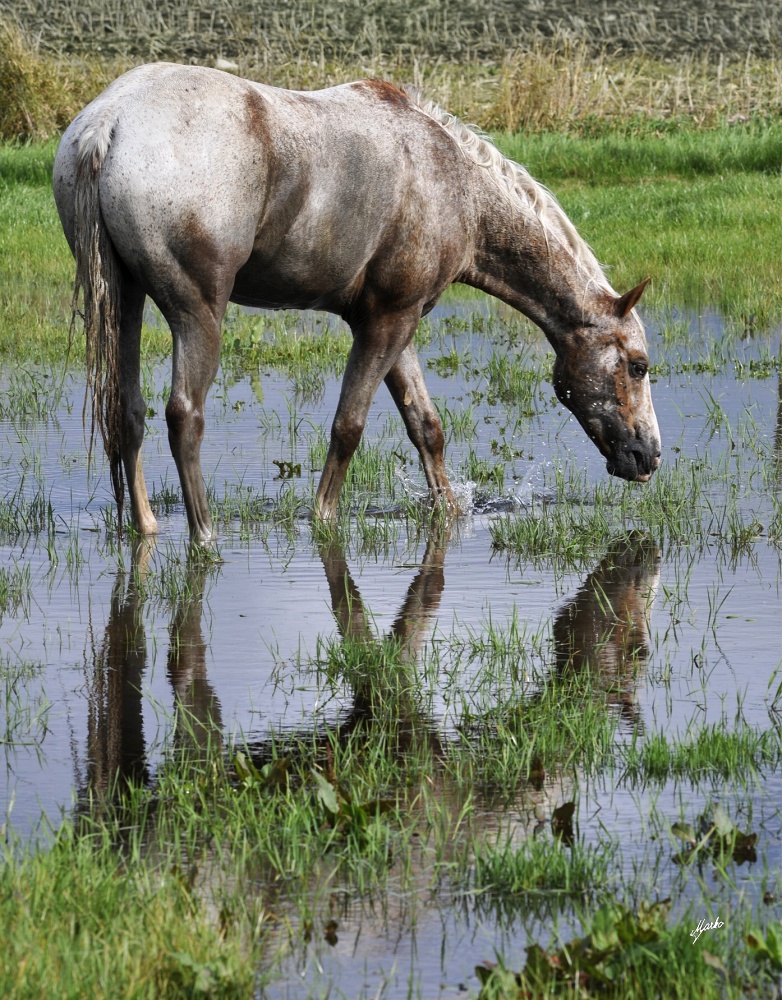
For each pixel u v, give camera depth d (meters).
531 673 11.05
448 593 13.27
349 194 14.89
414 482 17.67
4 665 11.03
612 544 14.99
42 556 14.23
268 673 10.98
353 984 6.82
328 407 21.69
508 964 6.98
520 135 46.22
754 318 27.89
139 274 13.87
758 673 11.06
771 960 6.76
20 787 8.88
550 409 21.77
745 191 39.69
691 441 19.25
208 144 13.69
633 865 7.92
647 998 6.53
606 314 16.69
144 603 12.75
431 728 9.95
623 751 9.51
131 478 14.95
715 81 53.28
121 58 52.38
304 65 52.47
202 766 9.15
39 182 42.09
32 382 22.59
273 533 15.37
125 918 6.96
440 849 8.07
